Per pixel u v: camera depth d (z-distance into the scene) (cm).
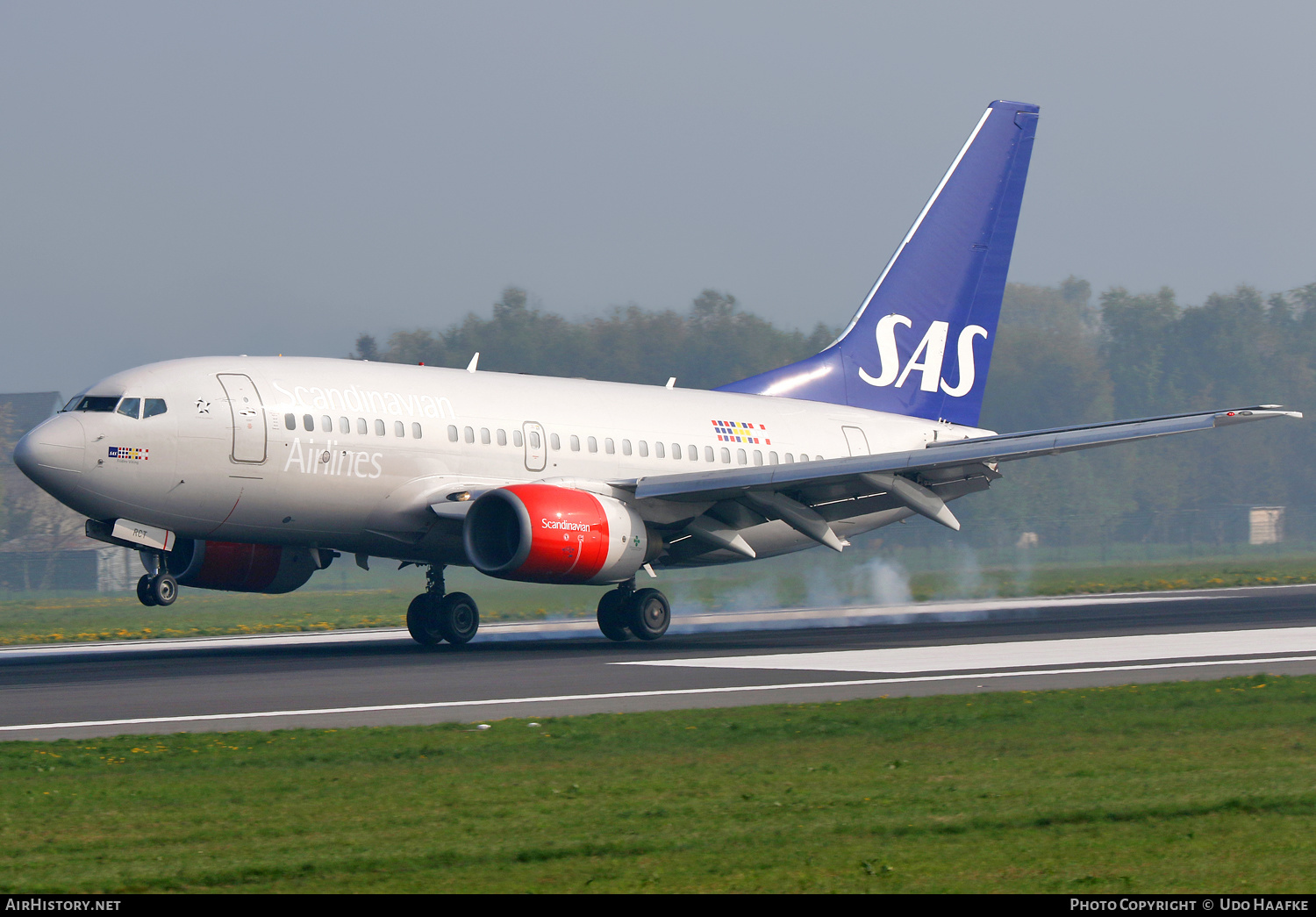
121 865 3159
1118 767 4234
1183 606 12756
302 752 4734
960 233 12444
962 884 2900
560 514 8731
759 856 3152
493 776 4241
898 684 6588
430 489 9350
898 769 4278
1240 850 3138
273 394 8869
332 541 9375
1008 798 3766
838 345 12144
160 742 4978
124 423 8381
